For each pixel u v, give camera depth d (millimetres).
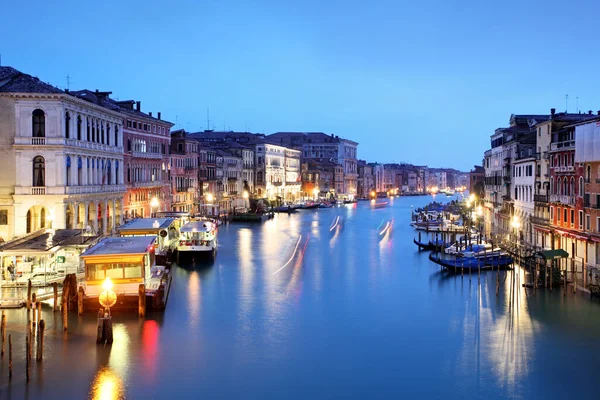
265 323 34219
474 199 110312
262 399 24375
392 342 31078
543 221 55438
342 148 195125
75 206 50719
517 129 73938
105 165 59281
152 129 78688
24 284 37438
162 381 25828
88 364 27406
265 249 65750
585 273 41469
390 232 87062
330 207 162250
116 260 35375
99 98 60688
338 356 29016
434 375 26781
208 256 56156
